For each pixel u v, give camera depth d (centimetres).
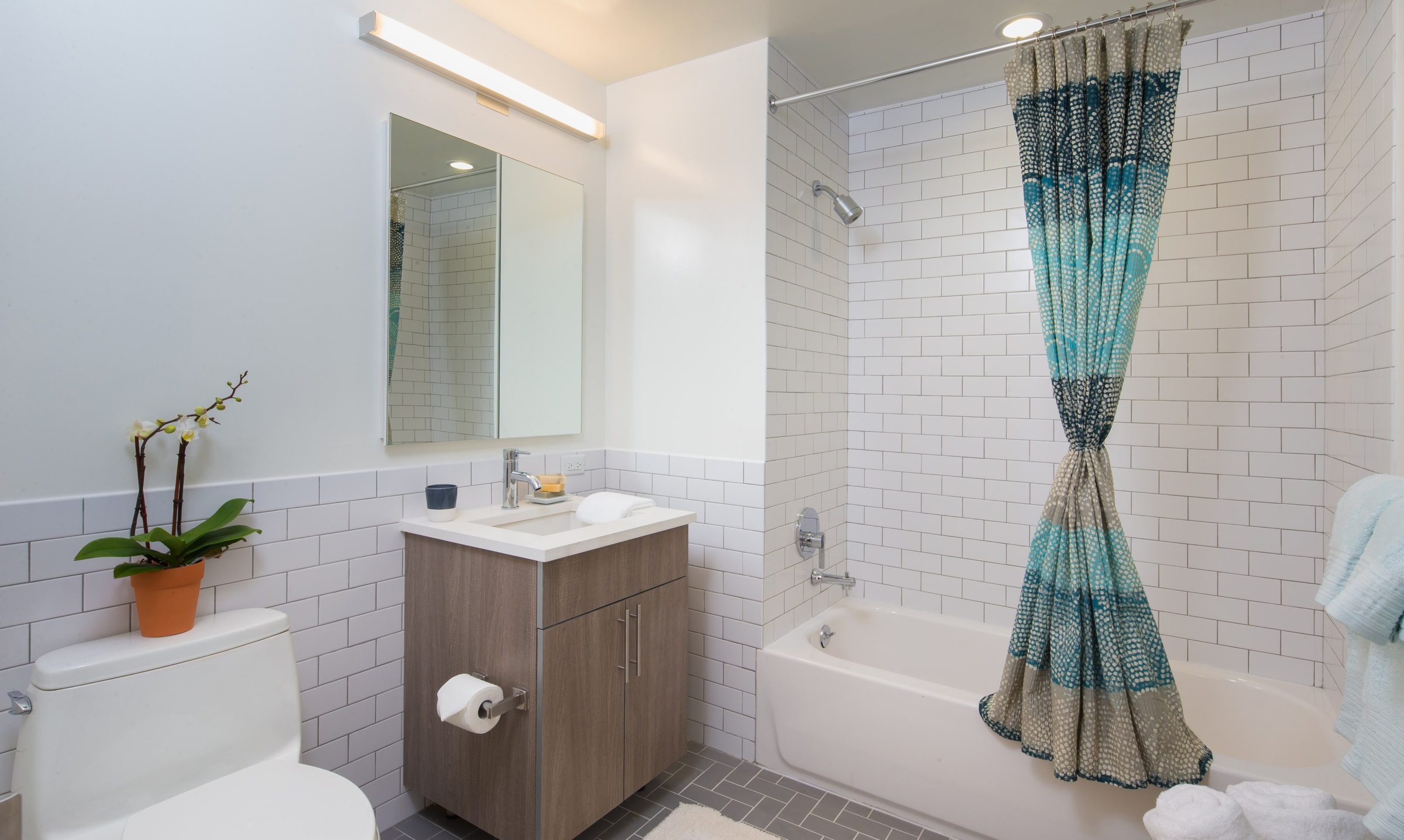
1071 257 180
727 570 242
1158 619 233
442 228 207
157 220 148
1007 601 260
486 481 223
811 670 222
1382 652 104
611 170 269
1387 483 109
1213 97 224
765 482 234
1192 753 166
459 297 213
